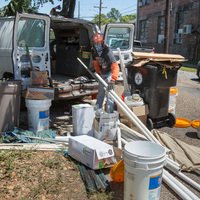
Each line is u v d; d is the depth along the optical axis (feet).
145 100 16.46
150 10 89.81
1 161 11.23
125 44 24.09
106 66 15.24
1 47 18.22
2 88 14.14
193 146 13.73
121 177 10.29
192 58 72.79
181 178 11.09
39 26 17.44
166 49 44.32
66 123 17.25
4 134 13.97
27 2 37.04
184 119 19.04
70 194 9.57
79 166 11.21
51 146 12.96
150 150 9.20
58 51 25.23
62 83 18.08
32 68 16.55
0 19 19.30
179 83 37.29
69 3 28.63
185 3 72.69
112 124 13.79
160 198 9.71
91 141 11.67
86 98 24.11
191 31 71.31
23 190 9.57
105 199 9.38
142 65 15.96
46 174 10.69
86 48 21.79
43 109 14.89
